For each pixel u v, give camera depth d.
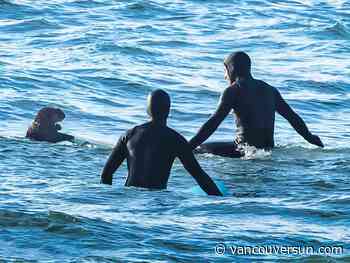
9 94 47.75
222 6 84.19
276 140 40.75
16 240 21.62
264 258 21.27
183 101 49.25
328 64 62.69
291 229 23.88
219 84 53.97
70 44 63.81
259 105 37.34
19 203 25.45
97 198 26.88
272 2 88.25
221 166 34.44
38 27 69.12
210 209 25.98
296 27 76.31
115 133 42.16
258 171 33.47
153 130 29.28
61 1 78.94
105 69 55.59
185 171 32.59
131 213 25.06
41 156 34.31
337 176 32.38
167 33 70.62
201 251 21.66
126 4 79.62
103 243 21.77
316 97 52.28
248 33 72.88
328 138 42.50
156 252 21.36
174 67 58.69
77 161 33.97
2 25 68.94
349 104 51.31
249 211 25.88
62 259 20.52
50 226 22.67
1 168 31.75
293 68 60.59
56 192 27.56
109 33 68.62
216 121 36.53
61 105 46.59
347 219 25.12
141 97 50.31
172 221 24.28
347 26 77.75
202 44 67.62
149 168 28.91
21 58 57.97
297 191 29.50
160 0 82.88
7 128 41.47
